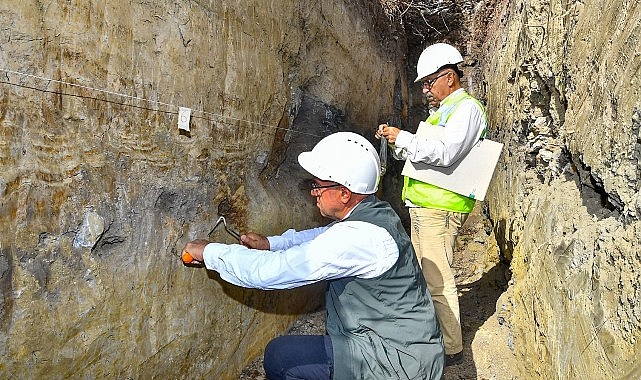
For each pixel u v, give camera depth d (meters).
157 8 2.04
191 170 2.31
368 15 4.78
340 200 2.09
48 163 1.69
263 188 3.01
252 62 2.71
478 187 2.92
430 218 3.00
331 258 1.93
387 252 1.97
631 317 1.66
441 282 3.01
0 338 1.58
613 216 2.05
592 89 2.29
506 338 3.23
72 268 1.78
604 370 1.81
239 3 2.56
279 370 2.07
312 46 3.54
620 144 1.89
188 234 2.32
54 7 1.66
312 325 3.39
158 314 2.15
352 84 4.36
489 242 4.73
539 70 3.22
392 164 5.51
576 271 2.19
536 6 3.34
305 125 3.81
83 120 1.79
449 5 6.82
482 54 6.58
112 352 1.94
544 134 3.27
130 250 2.01
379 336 2.00
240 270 2.01
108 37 1.85
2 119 1.55
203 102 2.34
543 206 2.87
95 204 1.85
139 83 1.99
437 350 2.05
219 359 2.57
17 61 1.58
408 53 6.79
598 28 2.26
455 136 2.79
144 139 2.04
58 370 1.75
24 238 1.63
